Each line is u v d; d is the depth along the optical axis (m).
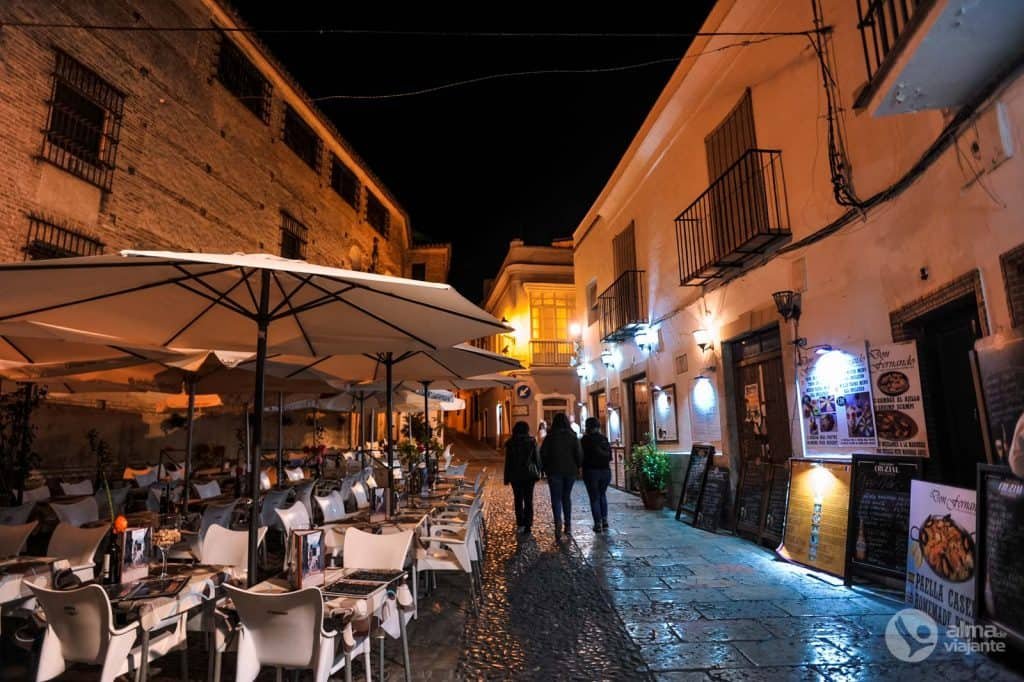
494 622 4.82
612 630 4.55
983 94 3.80
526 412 24.14
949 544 4.28
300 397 11.21
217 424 14.32
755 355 8.13
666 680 3.66
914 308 4.92
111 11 9.95
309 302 4.05
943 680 3.53
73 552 4.41
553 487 8.47
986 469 3.88
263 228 14.43
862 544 5.34
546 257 25.62
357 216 20.12
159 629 3.29
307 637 2.81
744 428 8.43
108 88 9.85
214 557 4.30
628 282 13.21
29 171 8.44
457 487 9.33
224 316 4.50
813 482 6.29
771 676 3.67
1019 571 3.54
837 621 4.59
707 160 9.35
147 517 6.43
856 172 5.73
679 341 10.57
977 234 4.05
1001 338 3.68
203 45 12.34
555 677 3.75
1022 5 3.06
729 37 8.20
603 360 15.48
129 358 5.67
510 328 4.52
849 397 5.86
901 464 5.11
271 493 7.03
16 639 3.30
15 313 4.03
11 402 8.30
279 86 15.22
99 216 9.60
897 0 4.57
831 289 6.18
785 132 7.15
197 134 12.09
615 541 7.93
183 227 11.57
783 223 7.17
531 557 7.10
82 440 10.47
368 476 10.29
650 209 12.20
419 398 12.52
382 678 3.60
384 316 4.45
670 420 11.05
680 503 9.55
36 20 8.56
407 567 4.98
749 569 6.24
